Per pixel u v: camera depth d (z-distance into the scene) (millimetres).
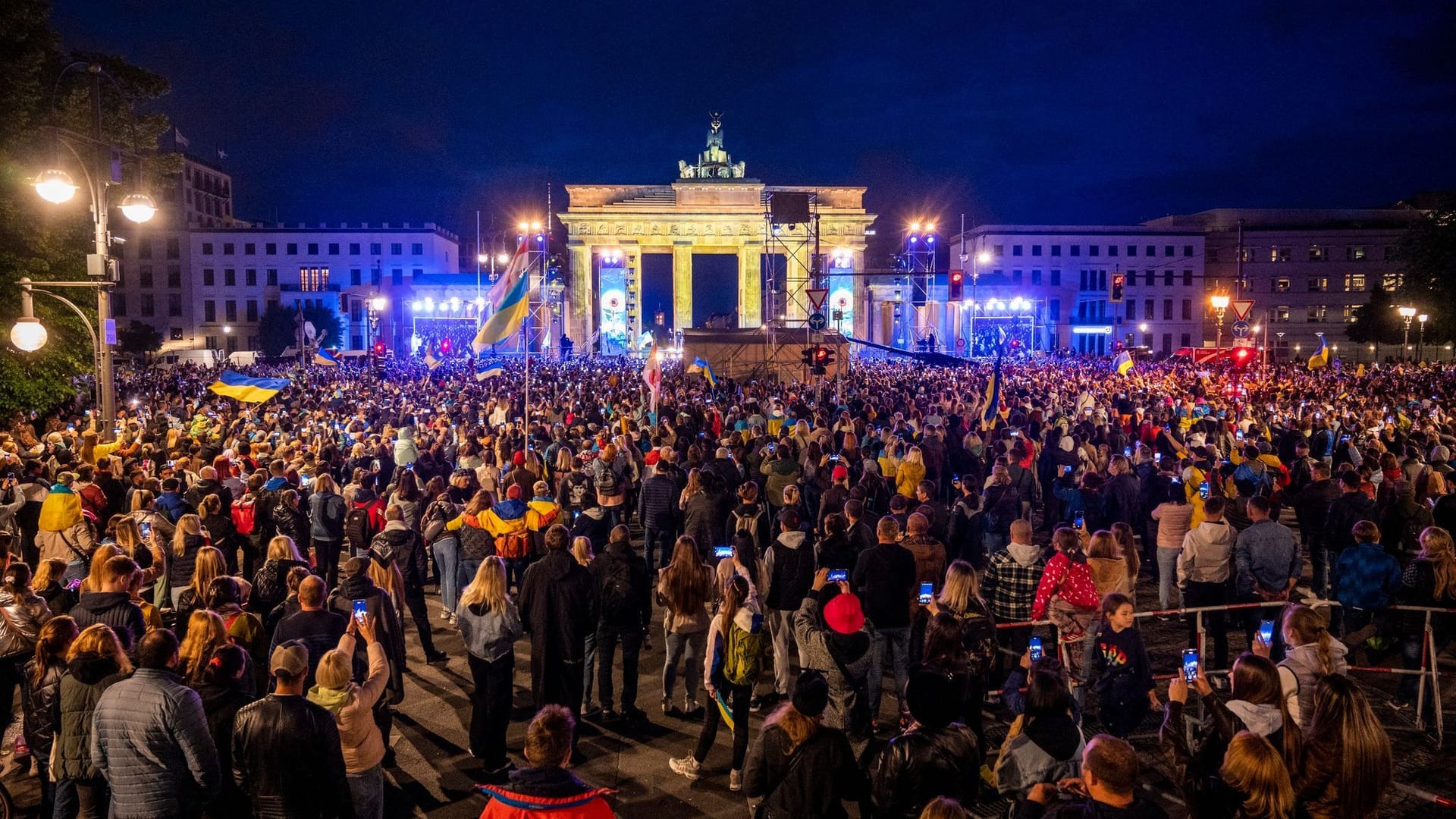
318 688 5980
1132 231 102000
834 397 29953
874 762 5289
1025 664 6711
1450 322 57031
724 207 95625
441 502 11945
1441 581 8414
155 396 33875
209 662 6121
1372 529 8812
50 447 16484
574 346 94625
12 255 21453
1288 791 4484
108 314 15047
